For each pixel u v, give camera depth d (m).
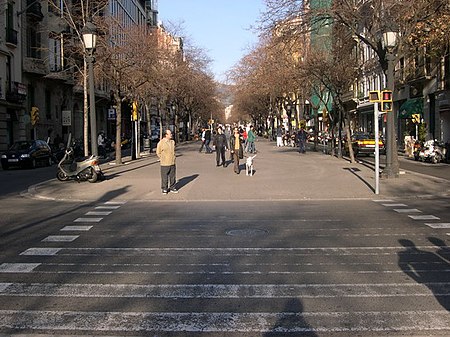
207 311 5.74
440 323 5.31
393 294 6.27
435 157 30.16
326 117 45.69
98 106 63.03
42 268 7.64
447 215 12.04
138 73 32.28
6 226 11.16
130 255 8.43
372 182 18.97
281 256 8.26
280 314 5.62
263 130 100.62
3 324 5.39
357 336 5.01
